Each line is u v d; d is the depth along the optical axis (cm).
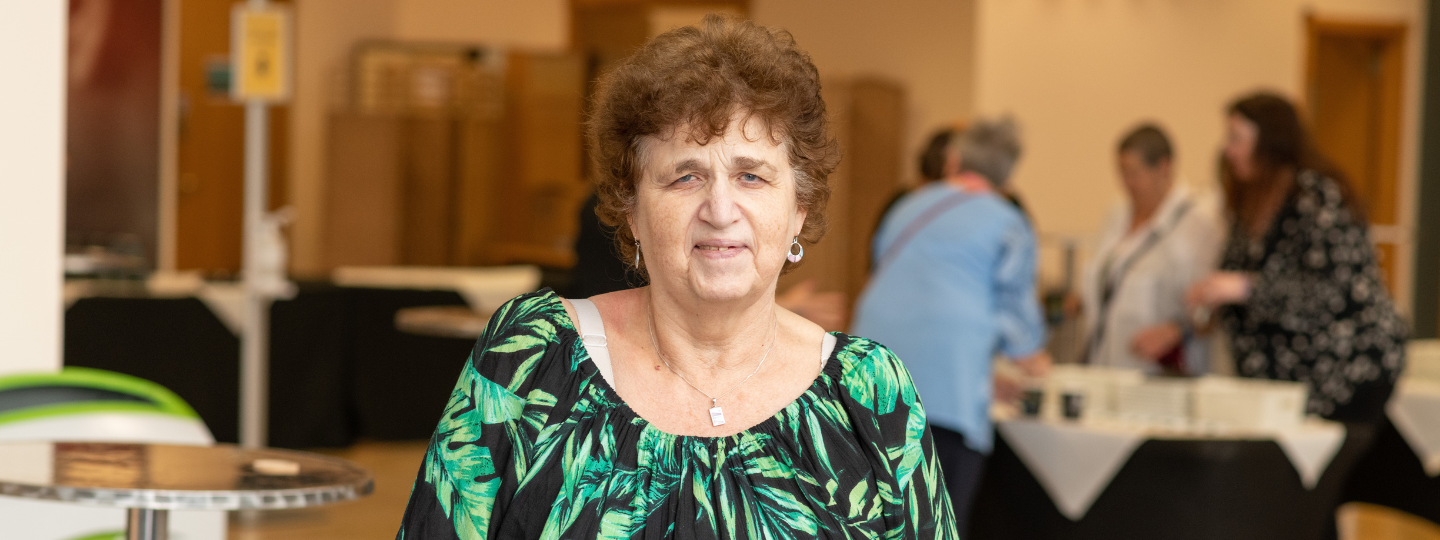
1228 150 411
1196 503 340
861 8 810
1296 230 396
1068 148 754
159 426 274
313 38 938
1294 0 803
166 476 193
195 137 859
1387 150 854
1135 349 430
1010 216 348
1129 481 348
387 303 679
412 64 938
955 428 338
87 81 820
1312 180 396
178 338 597
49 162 290
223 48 862
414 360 687
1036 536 371
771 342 143
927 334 342
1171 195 443
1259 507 343
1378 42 850
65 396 269
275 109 901
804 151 137
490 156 954
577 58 962
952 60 754
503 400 135
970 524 393
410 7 997
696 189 135
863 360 144
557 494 133
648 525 132
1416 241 854
